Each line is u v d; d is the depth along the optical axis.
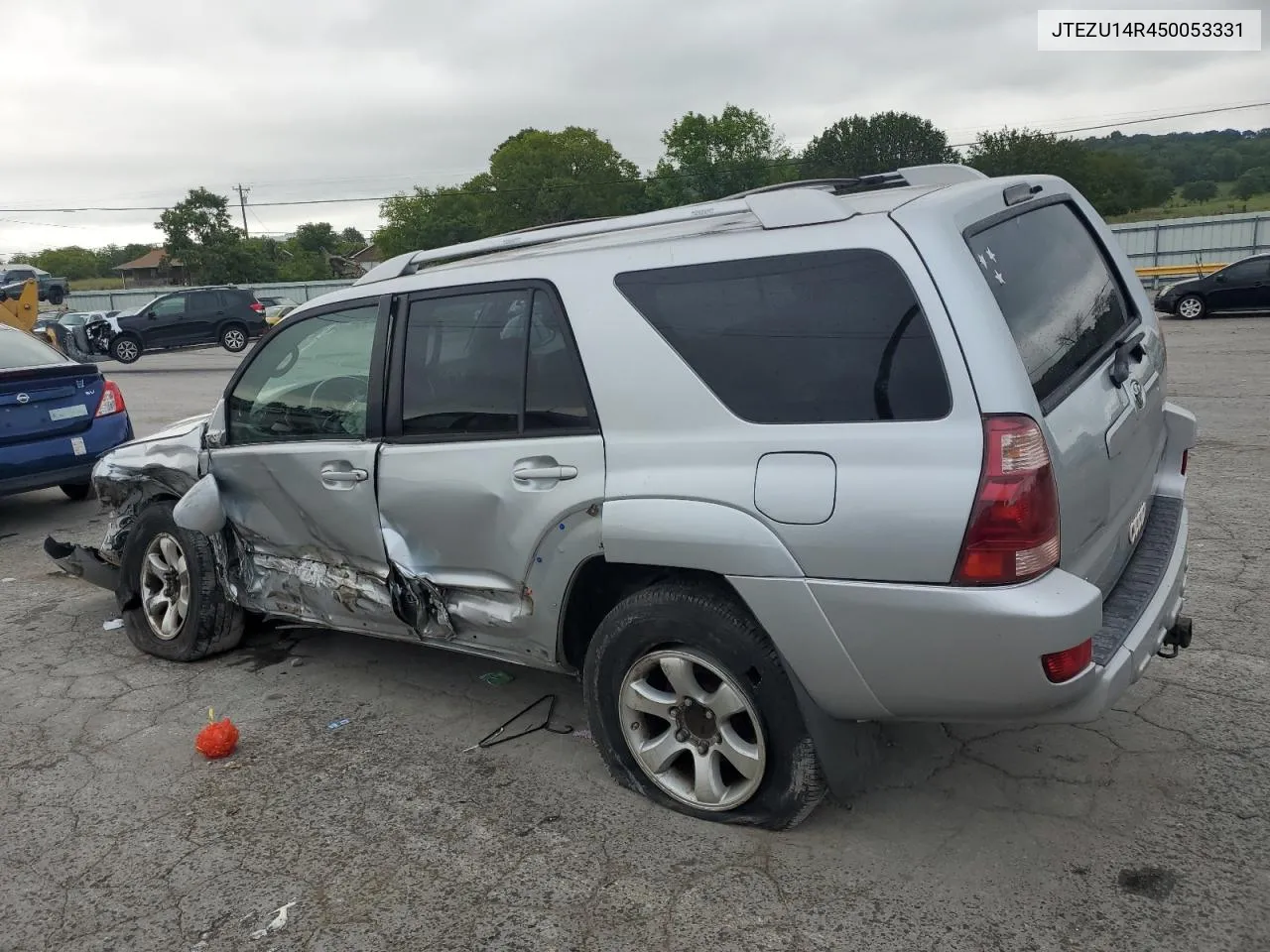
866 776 2.91
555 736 3.71
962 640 2.43
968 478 2.38
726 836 2.98
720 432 2.73
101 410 7.67
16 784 3.58
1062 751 3.34
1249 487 6.46
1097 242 3.61
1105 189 61.88
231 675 4.47
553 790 3.32
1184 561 3.15
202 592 4.49
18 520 7.93
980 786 3.16
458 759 3.58
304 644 4.80
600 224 3.42
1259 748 3.28
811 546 2.56
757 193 3.16
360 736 3.81
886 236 2.57
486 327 3.28
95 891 2.93
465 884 2.85
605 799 3.23
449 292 3.41
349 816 3.24
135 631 4.84
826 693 2.68
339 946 2.63
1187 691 3.69
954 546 2.40
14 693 4.40
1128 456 2.98
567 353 3.04
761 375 2.70
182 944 2.67
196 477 4.40
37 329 21.97
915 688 2.56
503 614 3.35
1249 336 15.78
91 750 3.82
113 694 4.34
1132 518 3.11
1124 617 2.78
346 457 3.66
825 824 3.01
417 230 72.44
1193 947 2.41
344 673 4.43
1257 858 2.72
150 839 3.18
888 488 2.46
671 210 3.30
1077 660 2.42
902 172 3.28
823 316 2.62
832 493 2.53
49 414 7.33
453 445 3.34
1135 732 3.43
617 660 3.06
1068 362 2.79
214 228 75.31
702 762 2.99
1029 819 2.97
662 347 2.85
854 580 2.53
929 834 2.93
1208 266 31.03
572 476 3.00
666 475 2.80
